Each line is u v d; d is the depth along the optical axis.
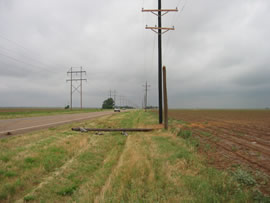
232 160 5.82
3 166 5.17
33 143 7.92
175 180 4.32
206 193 3.49
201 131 13.12
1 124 15.16
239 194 3.43
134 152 6.95
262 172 4.61
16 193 4.11
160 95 17.95
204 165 5.36
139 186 4.06
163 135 11.36
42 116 27.22
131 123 20.08
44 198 3.94
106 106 147.75
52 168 5.65
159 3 17.25
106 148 8.45
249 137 10.41
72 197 4.04
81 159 6.47
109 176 4.98
